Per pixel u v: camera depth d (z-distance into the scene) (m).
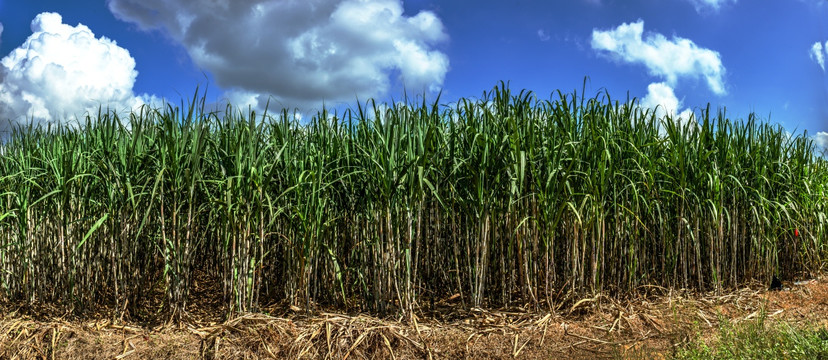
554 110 4.65
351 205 4.51
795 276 6.22
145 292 4.84
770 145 5.96
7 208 4.84
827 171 6.68
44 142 5.04
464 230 4.89
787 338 3.70
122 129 4.44
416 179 4.20
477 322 4.29
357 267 4.68
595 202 4.42
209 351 3.78
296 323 4.14
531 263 4.57
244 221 4.10
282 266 4.99
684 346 3.84
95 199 4.64
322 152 4.47
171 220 4.41
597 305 4.50
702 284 5.30
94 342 3.88
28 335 3.96
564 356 3.76
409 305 4.23
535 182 4.47
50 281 4.89
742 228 5.58
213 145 4.23
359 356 3.80
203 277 5.66
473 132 4.45
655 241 5.32
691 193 5.11
